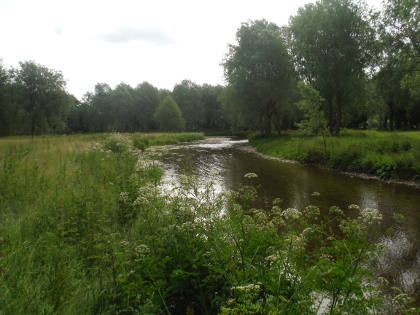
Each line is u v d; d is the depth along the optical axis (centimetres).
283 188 1250
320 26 2636
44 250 403
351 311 275
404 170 1371
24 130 4991
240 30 3628
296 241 336
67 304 299
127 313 316
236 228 375
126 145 1430
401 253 605
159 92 11081
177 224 396
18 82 4912
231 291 311
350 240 321
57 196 617
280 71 3550
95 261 407
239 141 4975
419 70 1972
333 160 1833
